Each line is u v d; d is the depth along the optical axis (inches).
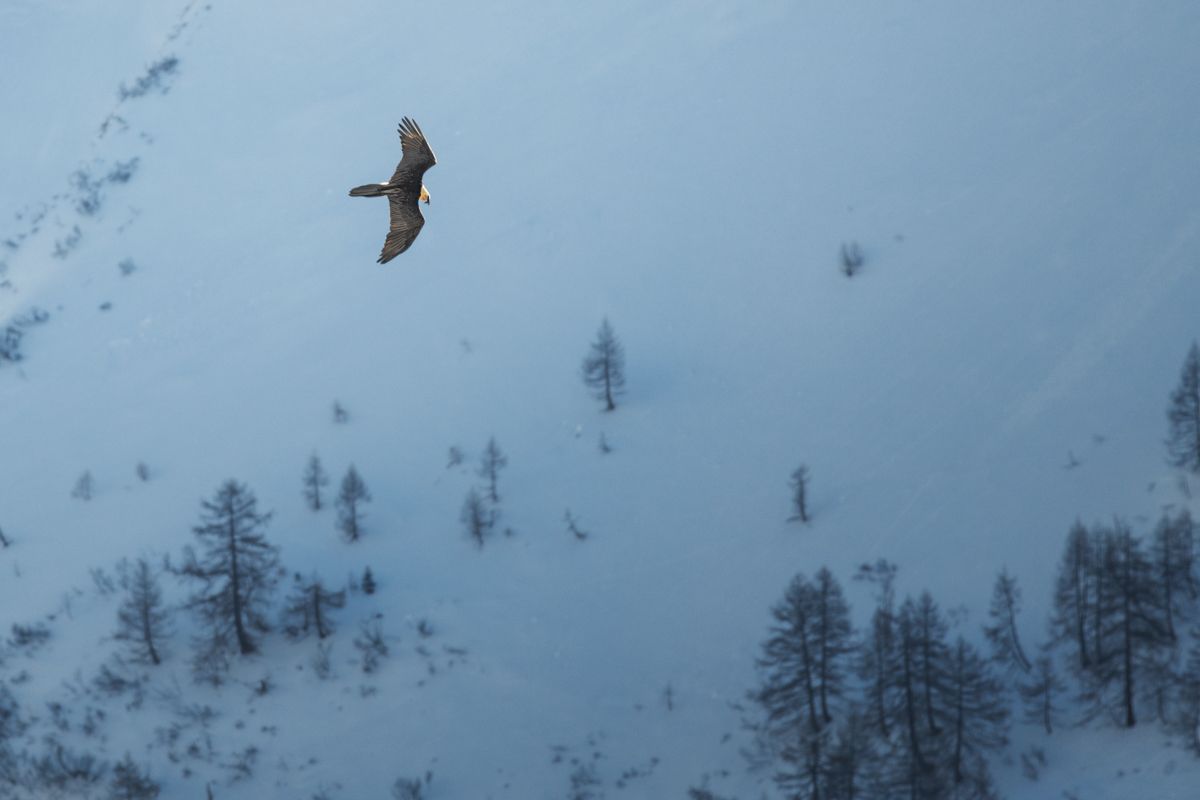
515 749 2317.9
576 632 2546.8
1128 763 2049.7
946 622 2421.3
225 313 4050.2
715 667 2433.6
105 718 2450.8
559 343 3452.3
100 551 3036.4
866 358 3171.8
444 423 3213.6
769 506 2780.5
